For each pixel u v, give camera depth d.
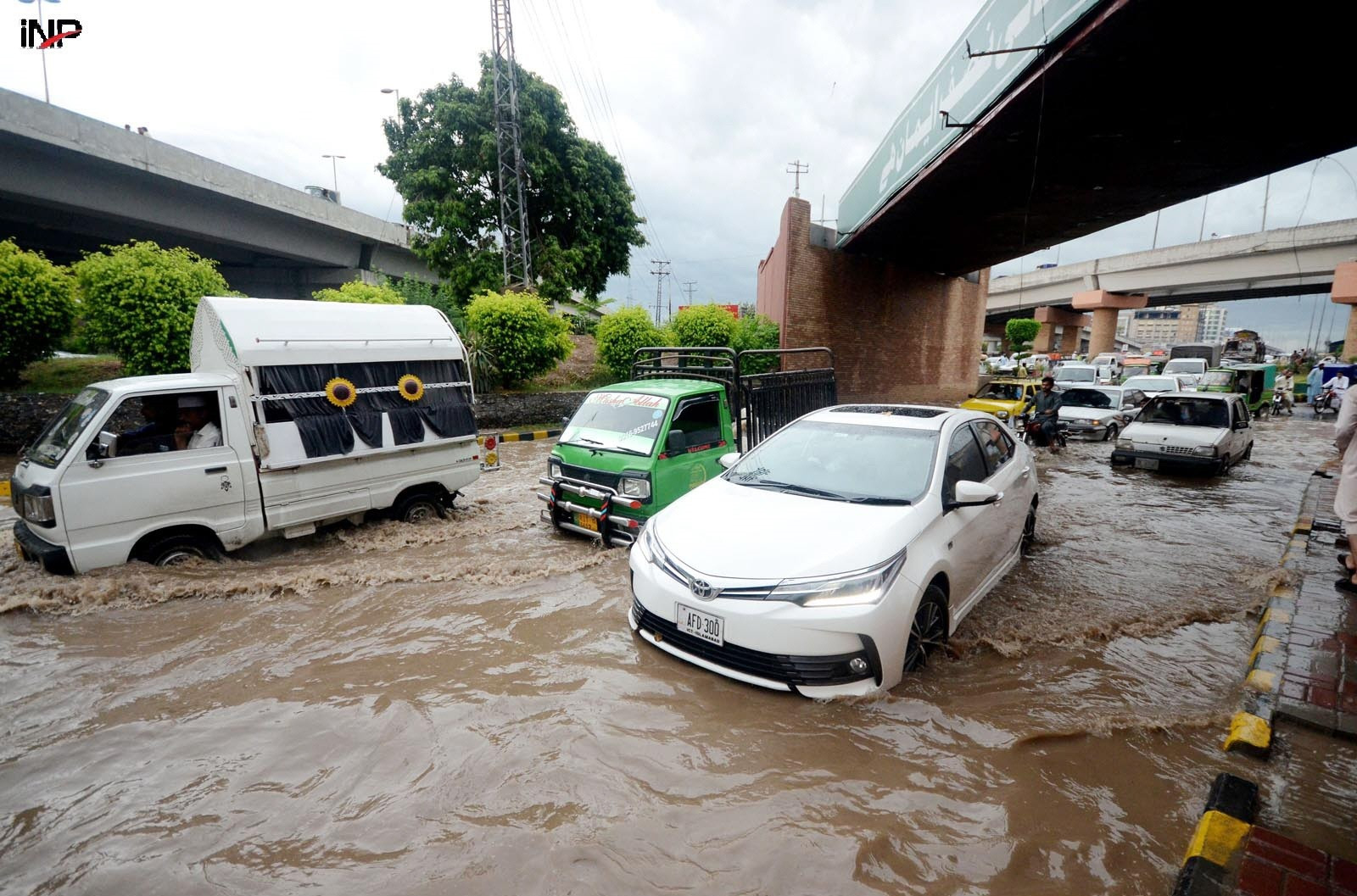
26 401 11.99
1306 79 8.45
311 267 32.16
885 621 3.32
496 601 4.84
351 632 4.31
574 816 2.58
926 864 2.38
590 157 23.86
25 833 2.51
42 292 12.76
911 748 3.06
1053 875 2.36
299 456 5.79
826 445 4.75
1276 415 22.80
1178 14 6.95
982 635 4.35
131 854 2.40
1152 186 13.67
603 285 26.64
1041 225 17.39
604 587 5.09
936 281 26.69
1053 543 6.67
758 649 3.35
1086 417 14.93
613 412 6.61
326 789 2.75
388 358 6.48
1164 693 3.67
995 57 9.65
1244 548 6.47
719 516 4.07
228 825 2.54
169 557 5.28
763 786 2.78
